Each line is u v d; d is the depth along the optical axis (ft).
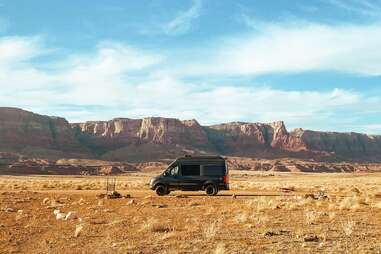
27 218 65.98
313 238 45.78
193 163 111.75
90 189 159.33
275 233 49.29
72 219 64.28
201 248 42.06
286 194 121.80
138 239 47.29
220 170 111.45
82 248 42.88
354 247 42.01
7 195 115.75
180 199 98.63
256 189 160.35
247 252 39.99
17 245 45.01
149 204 87.20
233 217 65.41
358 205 78.43
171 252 39.99
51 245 44.60
